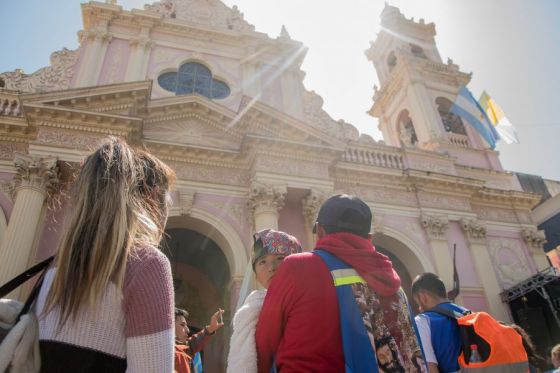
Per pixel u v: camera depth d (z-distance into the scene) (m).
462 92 18.06
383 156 14.57
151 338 1.26
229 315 12.42
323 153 12.03
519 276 13.86
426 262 12.66
